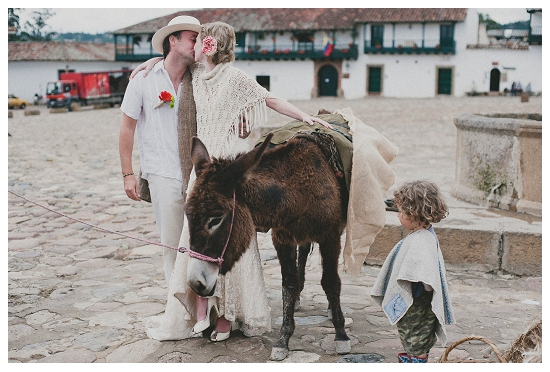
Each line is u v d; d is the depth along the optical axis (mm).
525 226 5859
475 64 46469
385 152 4484
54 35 65000
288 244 3832
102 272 5785
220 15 52719
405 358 3564
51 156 14508
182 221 4363
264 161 3674
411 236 3479
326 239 3855
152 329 4258
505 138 6734
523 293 5230
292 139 3877
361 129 4441
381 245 5969
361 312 4723
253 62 51781
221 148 4031
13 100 44062
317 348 4016
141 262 6117
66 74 40812
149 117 4281
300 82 50969
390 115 27734
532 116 8547
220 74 4023
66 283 5457
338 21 48906
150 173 4305
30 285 5387
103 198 9344
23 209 8547
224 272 3463
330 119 4598
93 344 4105
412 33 47750
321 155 3895
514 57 45219
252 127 4215
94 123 26609
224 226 3365
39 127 24375
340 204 3924
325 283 3938
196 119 4223
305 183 3707
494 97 44562
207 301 4012
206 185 3375
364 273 5797
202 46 3963
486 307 4852
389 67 48844
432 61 47562
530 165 6527
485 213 6551
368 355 3885
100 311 4754
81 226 7598
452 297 5102
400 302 3391
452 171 11312
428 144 16094
